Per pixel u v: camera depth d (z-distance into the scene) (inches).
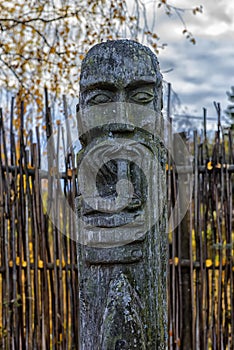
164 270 96.0
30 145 165.9
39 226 163.3
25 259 163.6
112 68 97.1
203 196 165.0
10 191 163.5
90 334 90.7
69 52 253.0
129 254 90.0
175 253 166.4
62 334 161.5
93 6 253.6
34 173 164.7
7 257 162.4
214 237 163.0
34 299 162.2
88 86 98.4
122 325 84.3
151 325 90.0
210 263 163.3
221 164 163.3
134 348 83.8
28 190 163.2
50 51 249.0
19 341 161.2
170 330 161.0
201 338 162.4
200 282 162.9
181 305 162.1
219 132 166.1
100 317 89.7
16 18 257.1
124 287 87.4
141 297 90.1
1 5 255.0
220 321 161.2
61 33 256.5
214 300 162.2
